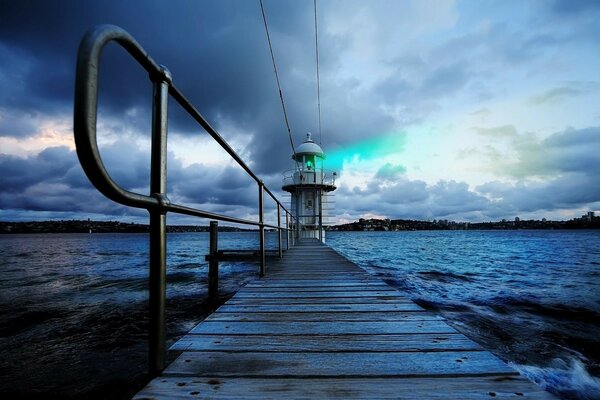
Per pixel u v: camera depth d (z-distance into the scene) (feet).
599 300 28.40
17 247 172.35
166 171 3.66
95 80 2.32
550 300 28.19
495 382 3.53
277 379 3.64
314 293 8.95
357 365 4.02
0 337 18.86
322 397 3.23
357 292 9.11
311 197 64.03
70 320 23.06
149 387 3.40
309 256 20.94
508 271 53.57
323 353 4.44
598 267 60.85
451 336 5.16
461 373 3.76
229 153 7.36
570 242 185.98
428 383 3.52
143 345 17.49
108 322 22.38
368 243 184.34
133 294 33.60
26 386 12.68
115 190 2.52
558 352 15.31
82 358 15.57
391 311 6.88
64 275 50.80
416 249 125.29
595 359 14.47
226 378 3.64
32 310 26.45
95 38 2.35
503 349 15.79
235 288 35.81
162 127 3.58
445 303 26.71
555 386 12.17
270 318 6.33
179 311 25.20
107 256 103.96
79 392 12.30
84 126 2.21
